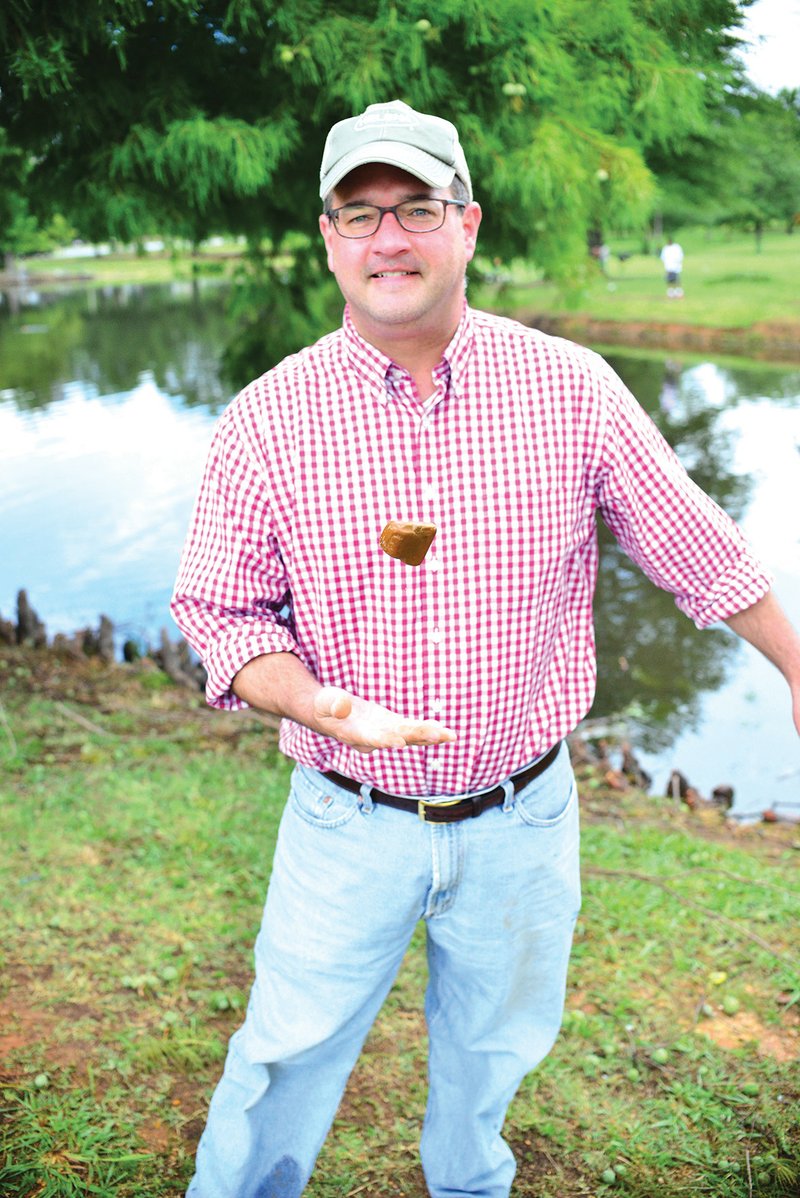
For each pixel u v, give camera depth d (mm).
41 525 12359
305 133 5398
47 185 5742
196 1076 2832
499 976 2027
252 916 3557
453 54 5043
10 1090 2730
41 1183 2441
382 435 1767
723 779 6129
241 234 6484
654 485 1902
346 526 1787
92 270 72125
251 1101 2031
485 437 1776
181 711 5793
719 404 16094
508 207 5781
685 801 5184
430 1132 2275
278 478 1786
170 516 12656
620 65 5082
